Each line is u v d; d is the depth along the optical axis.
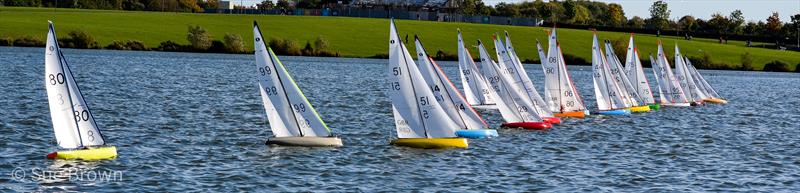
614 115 104.25
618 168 64.81
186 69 168.25
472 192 54.59
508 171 61.66
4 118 80.19
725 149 77.69
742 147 79.56
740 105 135.50
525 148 72.12
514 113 85.06
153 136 73.69
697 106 128.62
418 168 61.28
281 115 67.56
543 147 73.50
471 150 69.00
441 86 74.50
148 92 115.88
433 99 69.12
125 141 70.00
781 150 78.12
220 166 60.12
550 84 98.69
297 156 64.06
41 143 67.31
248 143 70.69
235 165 60.59
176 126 80.94
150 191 52.12
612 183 58.97
